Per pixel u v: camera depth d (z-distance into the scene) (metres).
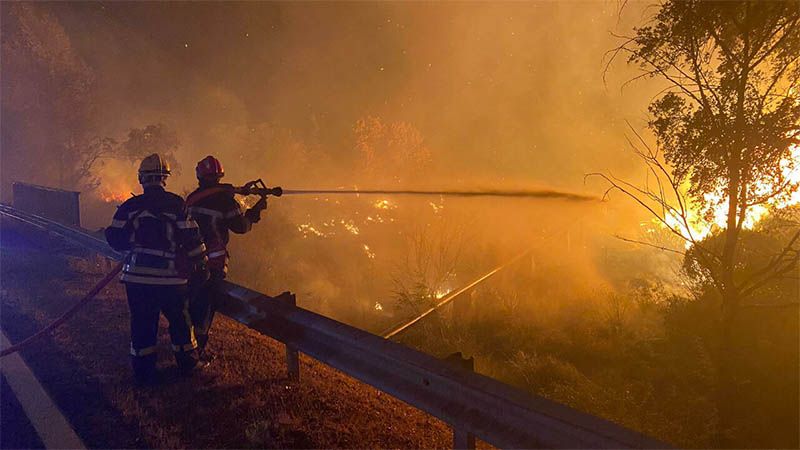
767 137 5.54
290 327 4.32
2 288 7.19
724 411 5.62
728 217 6.00
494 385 2.87
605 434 2.37
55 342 5.30
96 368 4.71
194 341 4.61
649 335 7.76
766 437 5.24
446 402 3.05
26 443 3.57
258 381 4.52
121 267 4.79
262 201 4.89
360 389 4.74
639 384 6.36
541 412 2.59
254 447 3.55
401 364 3.29
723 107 5.81
